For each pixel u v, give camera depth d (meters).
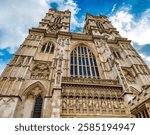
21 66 23.59
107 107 17.69
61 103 16.89
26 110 19.11
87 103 17.75
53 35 36.03
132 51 35.88
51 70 24.75
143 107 14.57
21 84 20.42
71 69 27.50
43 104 19.61
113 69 25.28
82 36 37.62
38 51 30.06
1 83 20.31
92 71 28.11
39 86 22.48
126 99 18.25
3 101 17.44
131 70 30.33
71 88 19.12
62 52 28.34
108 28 49.81
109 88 20.23
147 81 26.09
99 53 31.94
